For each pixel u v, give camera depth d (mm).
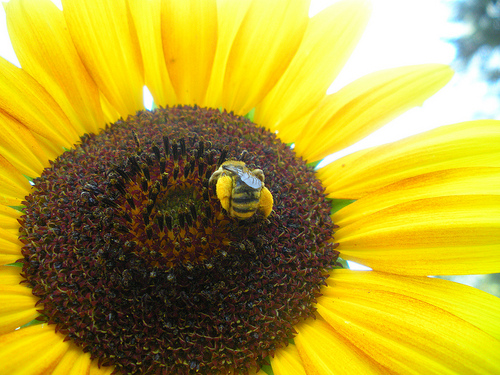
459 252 92
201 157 101
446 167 104
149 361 83
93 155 106
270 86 128
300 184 110
